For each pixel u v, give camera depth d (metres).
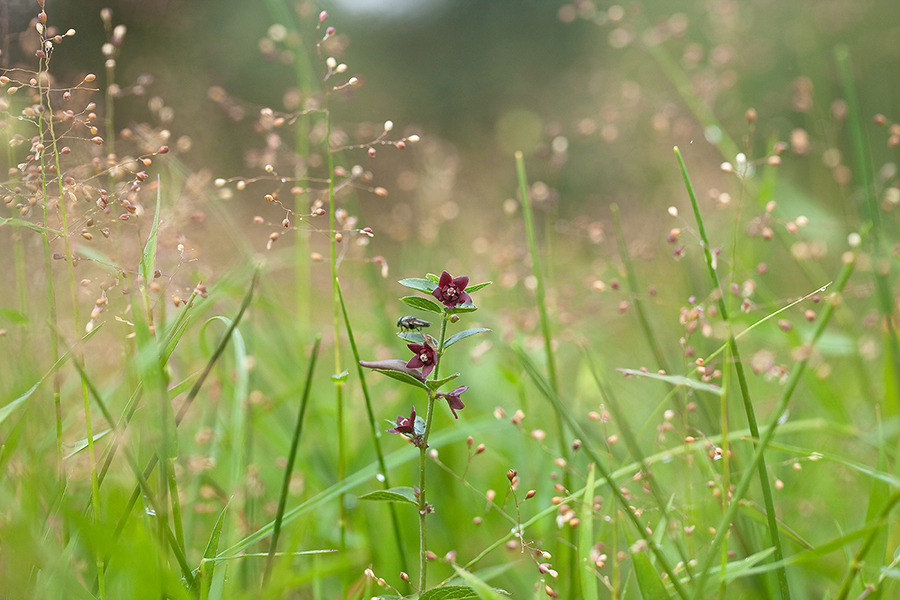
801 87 1.25
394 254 1.58
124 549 0.67
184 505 0.78
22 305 0.77
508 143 2.41
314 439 0.86
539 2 3.64
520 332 1.02
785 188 1.25
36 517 0.70
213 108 1.04
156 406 0.69
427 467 0.84
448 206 1.38
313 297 1.21
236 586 0.75
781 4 2.07
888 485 0.75
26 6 0.79
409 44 3.53
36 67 0.78
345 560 0.74
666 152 1.60
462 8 3.71
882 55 1.97
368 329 1.12
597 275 1.22
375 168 1.51
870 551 0.73
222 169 1.06
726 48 1.37
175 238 0.77
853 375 1.07
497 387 1.03
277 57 1.01
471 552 0.82
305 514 0.79
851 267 0.68
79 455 0.76
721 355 0.87
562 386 1.04
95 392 0.69
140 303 0.72
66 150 0.72
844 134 1.69
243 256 0.86
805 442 0.88
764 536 0.75
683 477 0.84
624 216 1.63
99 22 1.01
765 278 1.42
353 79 0.77
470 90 3.50
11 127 0.72
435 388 0.70
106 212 0.72
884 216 1.17
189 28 1.05
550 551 0.79
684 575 0.74
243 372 0.77
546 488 0.82
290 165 0.99
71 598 0.70
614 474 0.75
